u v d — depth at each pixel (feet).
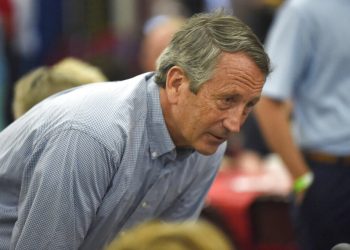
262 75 14.79
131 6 44.11
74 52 43.14
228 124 14.79
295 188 22.89
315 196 22.62
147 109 15.64
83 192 14.94
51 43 44.39
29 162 15.31
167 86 15.23
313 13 22.17
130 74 34.42
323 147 22.47
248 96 14.75
